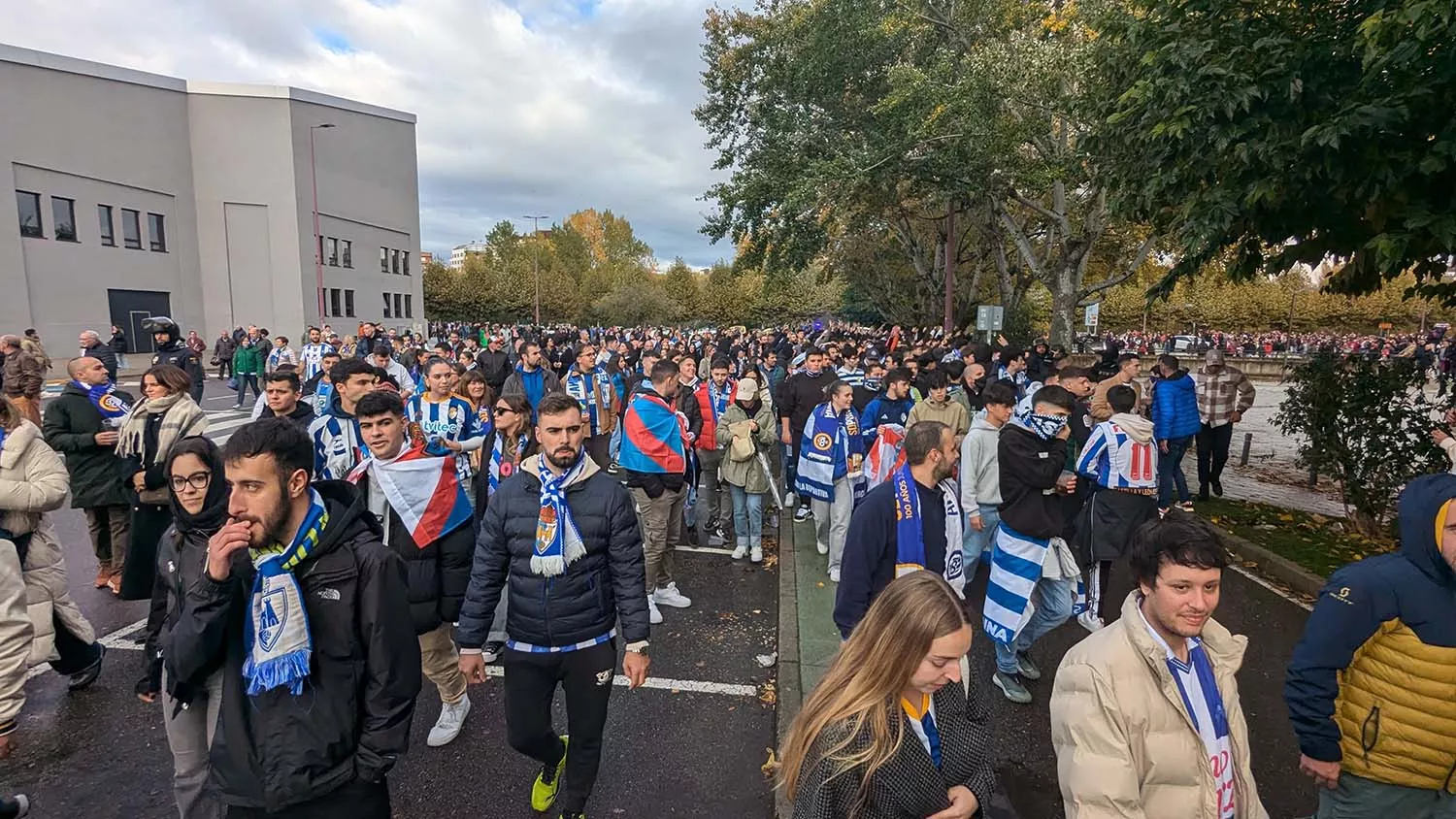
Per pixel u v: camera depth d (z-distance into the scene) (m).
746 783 3.69
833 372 8.82
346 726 2.14
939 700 2.08
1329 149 4.97
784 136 22.94
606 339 25.56
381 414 3.75
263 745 2.09
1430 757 2.29
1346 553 6.88
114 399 5.82
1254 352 50.19
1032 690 4.62
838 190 18.55
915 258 31.70
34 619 4.06
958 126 16.70
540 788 3.38
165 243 35.44
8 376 5.46
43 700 4.28
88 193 31.81
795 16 22.09
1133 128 6.32
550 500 3.04
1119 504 5.06
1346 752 2.42
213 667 2.19
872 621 1.95
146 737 3.93
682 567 6.98
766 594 6.29
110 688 4.43
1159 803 2.03
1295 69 5.30
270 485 2.01
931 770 1.95
